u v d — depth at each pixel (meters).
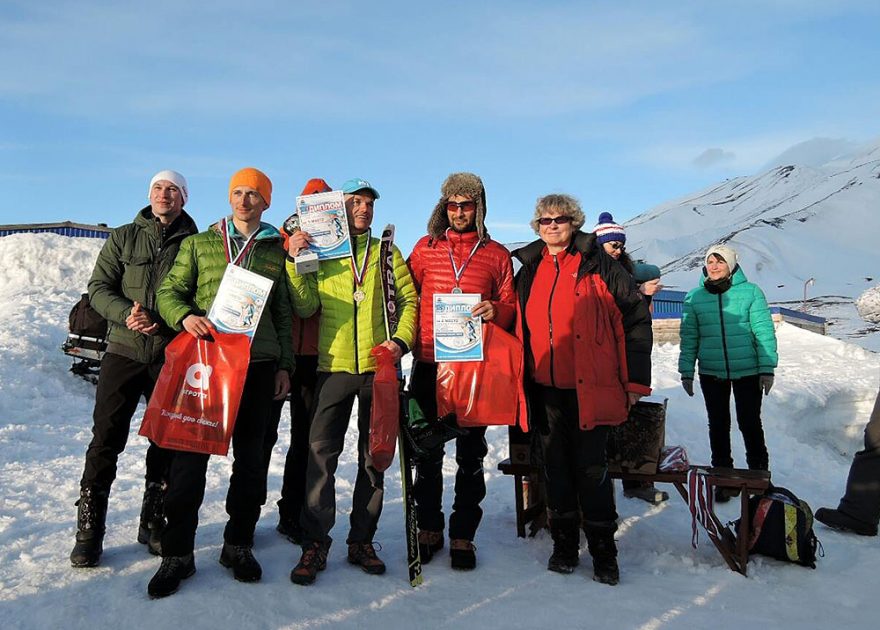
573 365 4.02
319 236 3.90
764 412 9.54
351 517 3.96
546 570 4.02
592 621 3.31
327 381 3.87
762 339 5.77
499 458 7.13
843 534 4.89
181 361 3.45
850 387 11.38
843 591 3.75
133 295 3.83
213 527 4.51
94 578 3.55
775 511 4.16
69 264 16.88
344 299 3.91
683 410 8.99
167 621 3.12
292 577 3.61
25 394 8.75
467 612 3.39
